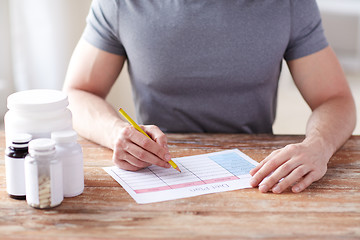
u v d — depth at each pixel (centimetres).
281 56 162
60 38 309
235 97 164
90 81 163
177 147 140
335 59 162
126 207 104
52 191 103
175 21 156
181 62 159
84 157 133
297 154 121
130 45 159
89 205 105
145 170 124
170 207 105
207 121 166
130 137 123
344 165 129
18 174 106
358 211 103
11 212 102
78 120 149
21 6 313
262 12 156
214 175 121
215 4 156
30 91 117
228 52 158
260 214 102
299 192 112
